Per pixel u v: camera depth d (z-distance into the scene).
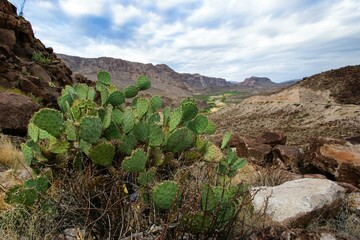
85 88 3.73
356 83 37.00
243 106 44.47
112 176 2.45
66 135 2.66
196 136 3.33
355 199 4.01
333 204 3.46
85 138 2.40
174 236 2.13
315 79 42.34
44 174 2.74
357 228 3.16
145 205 2.24
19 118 7.45
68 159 2.73
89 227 2.37
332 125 25.75
